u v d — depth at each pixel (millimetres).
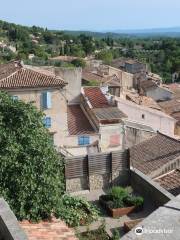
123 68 120562
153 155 26031
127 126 38750
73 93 41562
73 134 37125
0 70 39125
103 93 42875
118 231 14898
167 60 149750
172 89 90375
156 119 47156
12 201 13875
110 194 17297
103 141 37969
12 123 14656
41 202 14312
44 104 35312
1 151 14102
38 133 14844
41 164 14305
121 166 19484
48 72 39875
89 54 163875
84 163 19141
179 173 21750
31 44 160000
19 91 34188
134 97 62688
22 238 8469
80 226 15211
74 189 19156
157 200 16688
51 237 12438
